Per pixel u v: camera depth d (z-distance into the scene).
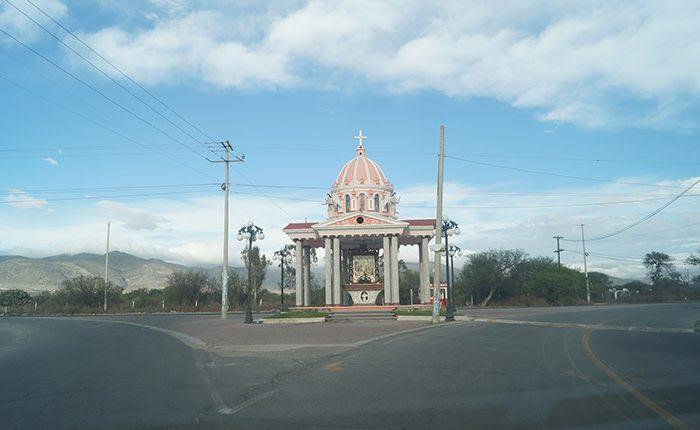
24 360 17.55
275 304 68.00
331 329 27.45
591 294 94.88
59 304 71.56
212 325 33.28
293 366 14.68
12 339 28.16
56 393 11.37
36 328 35.91
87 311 65.88
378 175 51.31
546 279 78.00
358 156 52.44
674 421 8.30
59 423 8.80
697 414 8.75
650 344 19.36
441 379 12.09
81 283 72.56
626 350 17.42
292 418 8.77
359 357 16.22
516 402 9.66
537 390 10.73
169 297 71.88
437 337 22.39
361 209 50.00
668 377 12.19
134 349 20.14
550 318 36.56
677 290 96.38
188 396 10.74
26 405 10.25
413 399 10.03
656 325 29.55
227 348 19.55
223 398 10.49
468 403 9.62
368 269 49.66
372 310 41.25
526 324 30.72
